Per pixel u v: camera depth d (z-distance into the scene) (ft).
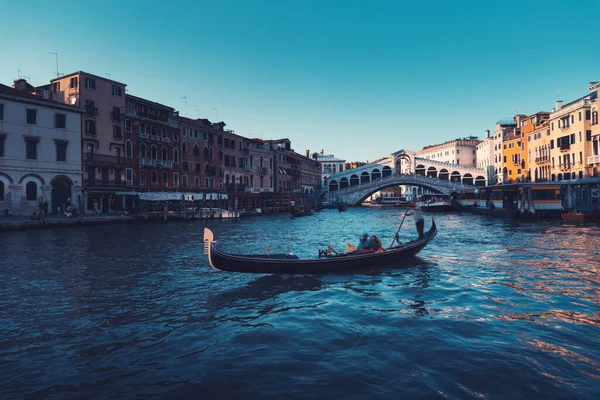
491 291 31.99
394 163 270.26
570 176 138.92
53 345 21.79
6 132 93.09
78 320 25.89
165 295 31.73
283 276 38.17
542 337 21.97
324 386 16.84
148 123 130.93
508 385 16.72
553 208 116.57
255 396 16.19
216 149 165.17
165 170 138.00
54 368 19.01
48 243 63.87
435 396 15.92
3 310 27.99
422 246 45.29
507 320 24.88
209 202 152.15
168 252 54.24
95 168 113.39
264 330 23.63
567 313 26.18
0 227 78.43
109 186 116.16
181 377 17.94
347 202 253.65
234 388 16.85
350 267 39.63
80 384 17.44
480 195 164.76
